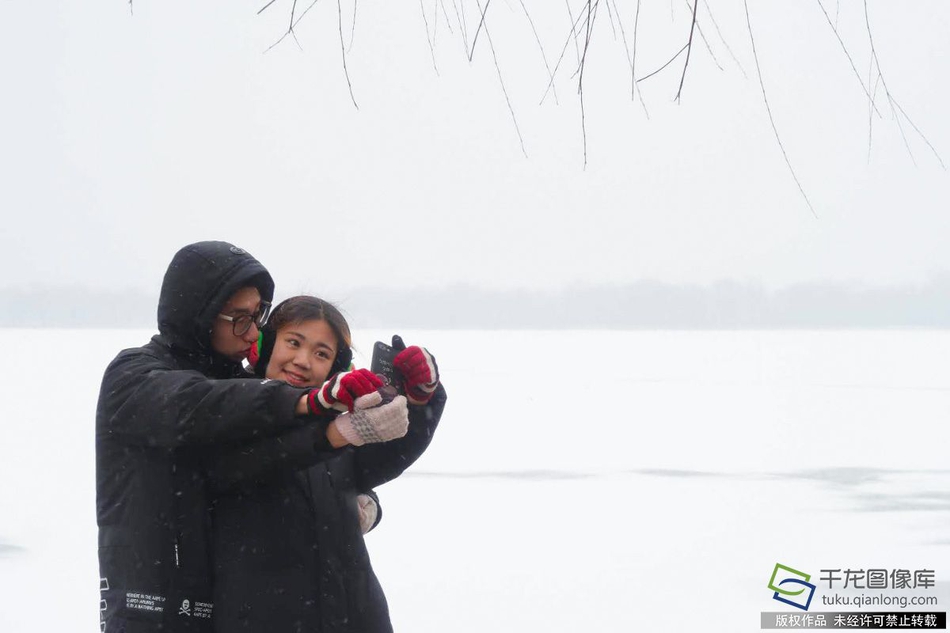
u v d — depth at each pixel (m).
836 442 15.23
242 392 2.73
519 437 15.68
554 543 8.53
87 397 20.62
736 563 7.87
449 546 8.45
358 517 3.12
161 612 2.80
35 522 9.18
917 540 8.65
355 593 3.01
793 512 9.89
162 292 3.05
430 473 12.21
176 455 2.85
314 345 3.14
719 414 19.06
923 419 18.27
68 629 6.14
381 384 2.77
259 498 2.94
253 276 3.02
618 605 6.77
